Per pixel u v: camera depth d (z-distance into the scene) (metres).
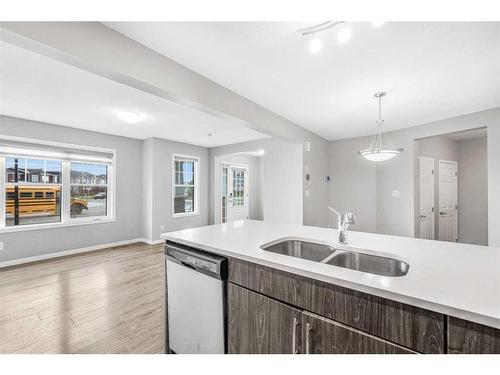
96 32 1.50
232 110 2.58
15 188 3.74
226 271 1.38
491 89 2.52
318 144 4.77
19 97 2.78
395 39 1.70
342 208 4.98
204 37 1.68
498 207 2.98
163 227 5.31
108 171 4.84
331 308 1.00
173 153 5.51
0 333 1.96
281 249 1.74
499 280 0.95
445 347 0.77
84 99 2.84
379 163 4.48
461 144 5.29
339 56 1.92
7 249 3.61
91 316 2.24
